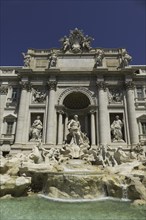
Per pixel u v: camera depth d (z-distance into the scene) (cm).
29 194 1731
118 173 1903
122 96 3428
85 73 3519
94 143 3031
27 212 1189
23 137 3086
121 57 3759
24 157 2248
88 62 3706
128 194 1612
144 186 1664
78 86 3478
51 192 1675
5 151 3088
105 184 1734
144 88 3547
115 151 2381
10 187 1593
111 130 3209
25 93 3388
